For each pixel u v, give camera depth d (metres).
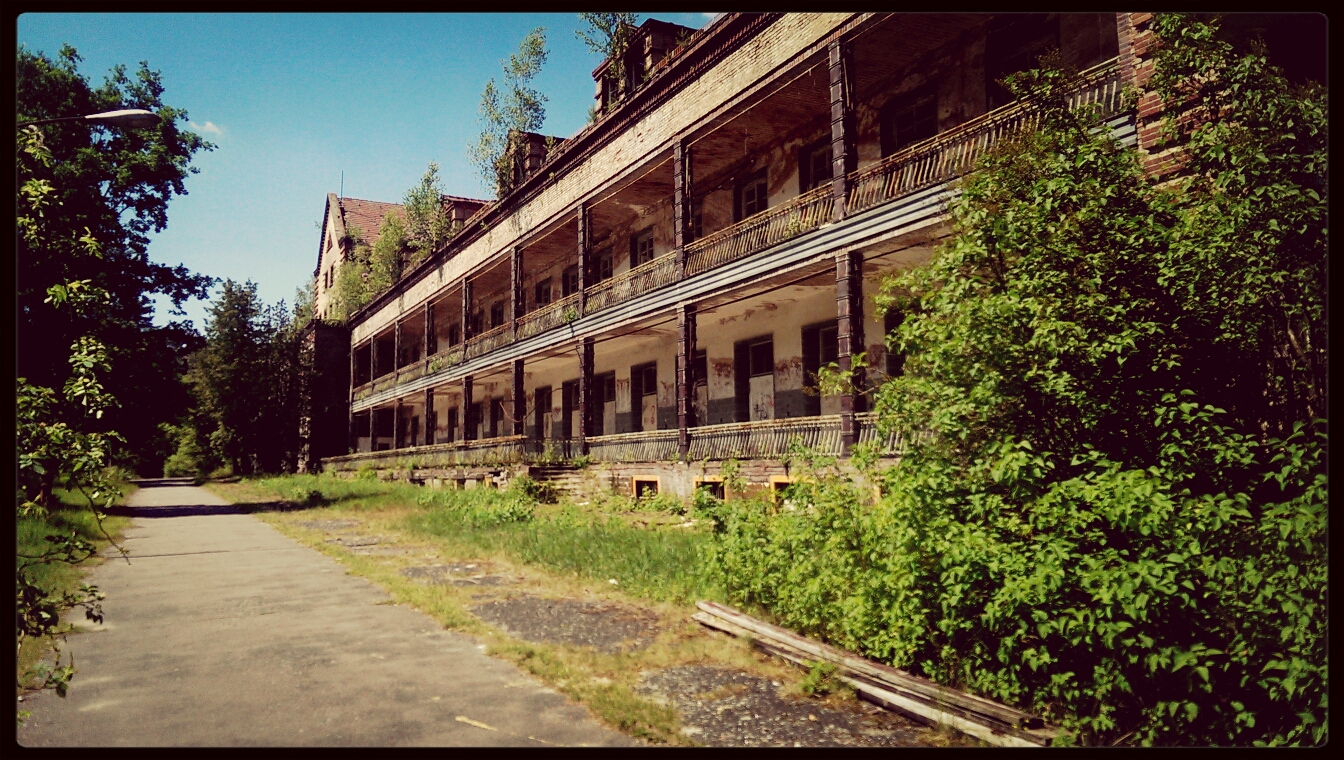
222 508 24.62
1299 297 4.61
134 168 23.31
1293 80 6.72
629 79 20.97
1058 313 4.80
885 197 12.75
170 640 6.87
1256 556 3.97
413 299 35.00
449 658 6.12
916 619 5.02
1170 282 4.84
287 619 7.66
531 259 28.61
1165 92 5.43
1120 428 4.85
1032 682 4.61
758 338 18.75
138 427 22.80
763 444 14.71
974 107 13.30
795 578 6.37
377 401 39.25
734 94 15.49
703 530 11.58
